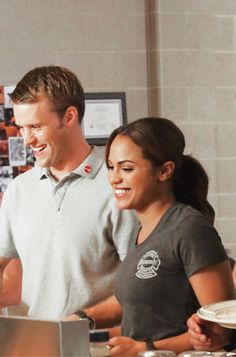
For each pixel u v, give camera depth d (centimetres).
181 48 693
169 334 313
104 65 682
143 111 693
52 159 379
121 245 374
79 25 676
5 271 488
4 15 659
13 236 402
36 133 377
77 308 379
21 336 256
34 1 666
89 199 380
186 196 331
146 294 316
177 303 315
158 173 322
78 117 385
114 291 338
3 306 482
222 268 308
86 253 377
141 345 303
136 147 319
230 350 301
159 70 688
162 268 314
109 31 683
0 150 662
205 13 697
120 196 325
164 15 687
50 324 248
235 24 706
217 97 705
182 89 695
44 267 385
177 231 311
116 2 684
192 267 306
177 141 326
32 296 389
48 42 670
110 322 364
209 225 312
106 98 681
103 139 680
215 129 706
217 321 264
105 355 304
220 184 710
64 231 379
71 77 383
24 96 375
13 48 662
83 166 384
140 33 691
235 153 712
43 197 389
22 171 667
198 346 295
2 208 405
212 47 701
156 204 324
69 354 246
